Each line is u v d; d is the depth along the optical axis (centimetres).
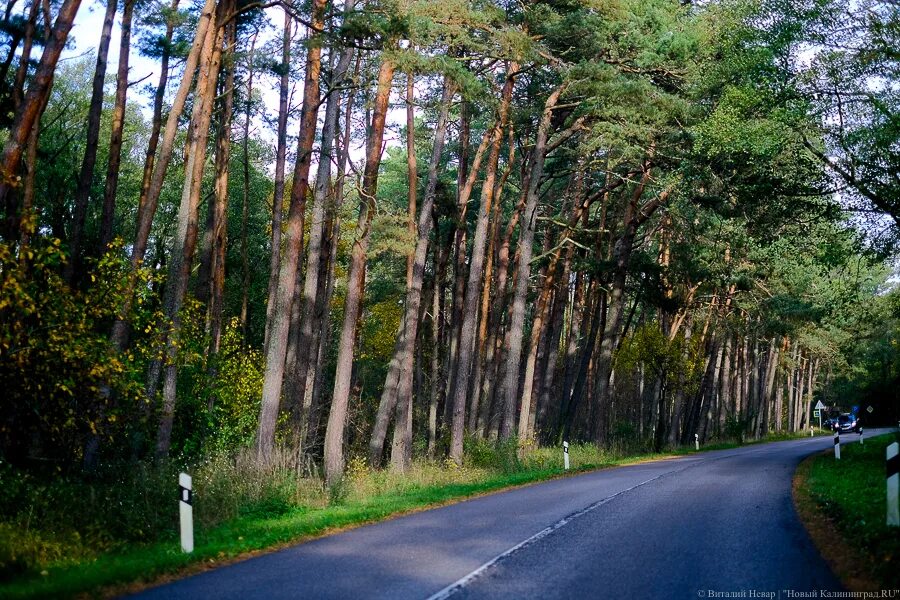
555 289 4484
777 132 2327
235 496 1692
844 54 2278
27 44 2156
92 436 1898
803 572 956
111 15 2452
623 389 6203
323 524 1463
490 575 952
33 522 1346
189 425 2644
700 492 1875
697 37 2502
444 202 3381
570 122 3119
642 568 984
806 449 4191
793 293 4575
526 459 3142
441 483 2494
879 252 2447
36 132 2088
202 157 2078
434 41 2106
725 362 6144
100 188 3812
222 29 2119
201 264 2966
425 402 4753
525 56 2228
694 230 3269
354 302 2455
